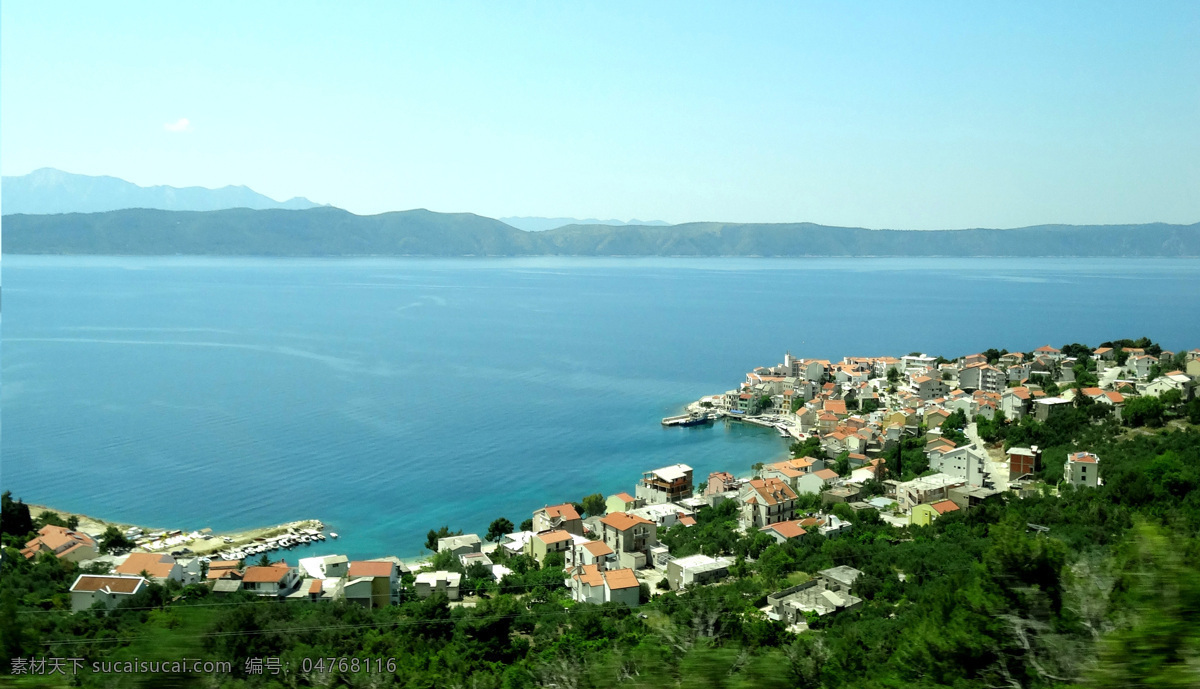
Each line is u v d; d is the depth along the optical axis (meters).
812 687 28.56
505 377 198.62
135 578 65.81
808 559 71.94
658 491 104.44
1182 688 12.80
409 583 73.00
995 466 104.00
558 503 107.00
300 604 64.62
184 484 110.56
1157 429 101.62
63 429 137.62
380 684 43.59
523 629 59.62
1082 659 19.23
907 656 25.08
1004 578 23.20
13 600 18.83
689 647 19.06
